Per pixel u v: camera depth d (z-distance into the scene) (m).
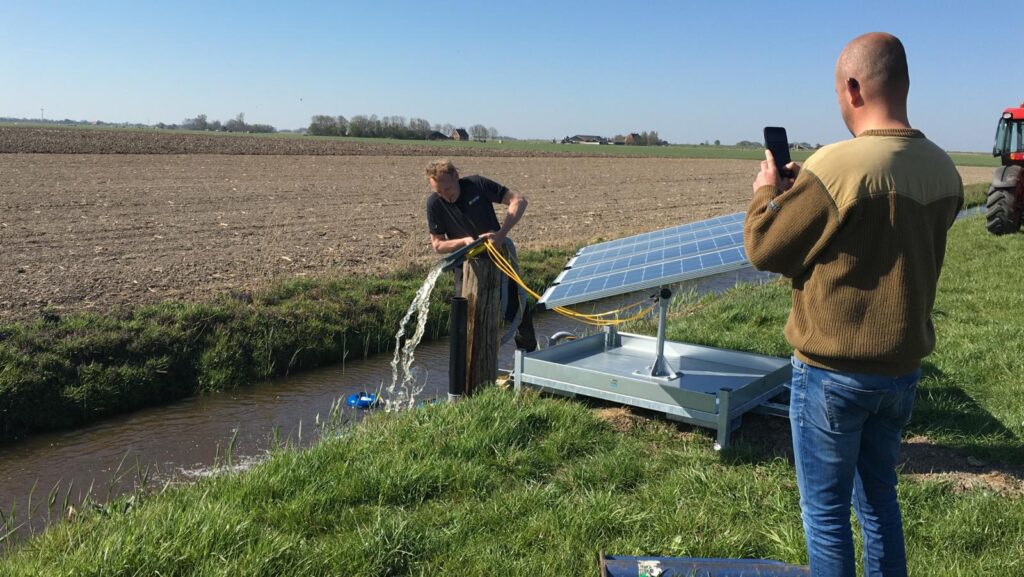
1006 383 6.44
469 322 6.16
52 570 3.51
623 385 5.66
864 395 2.56
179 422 6.82
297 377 8.19
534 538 3.97
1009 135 16.12
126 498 4.71
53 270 10.81
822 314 2.60
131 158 40.31
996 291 10.15
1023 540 3.91
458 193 6.09
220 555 3.67
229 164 39.81
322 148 62.38
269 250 13.38
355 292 9.99
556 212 22.75
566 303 5.26
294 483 4.48
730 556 3.80
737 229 5.80
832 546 2.73
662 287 5.95
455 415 5.48
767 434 5.60
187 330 8.03
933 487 4.48
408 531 3.91
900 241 2.48
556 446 5.17
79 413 6.81
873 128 2.62
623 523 4.07
